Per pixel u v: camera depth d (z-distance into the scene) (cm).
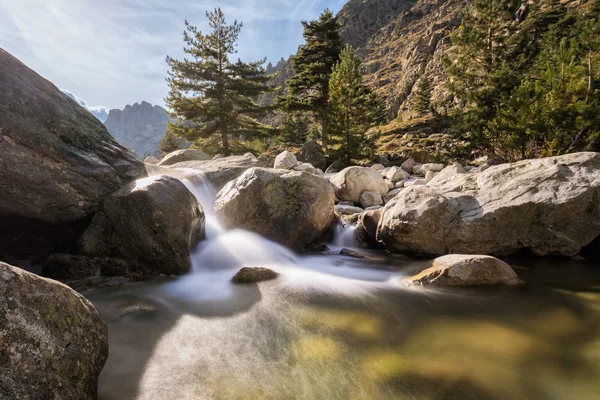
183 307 464
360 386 300
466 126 1886
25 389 194
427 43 10550
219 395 285
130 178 685
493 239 681
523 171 731
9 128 508
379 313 456
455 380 309
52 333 228
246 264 665
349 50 2302
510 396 288
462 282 542
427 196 743
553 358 343
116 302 466
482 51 2106
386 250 817
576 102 1316
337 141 2242
